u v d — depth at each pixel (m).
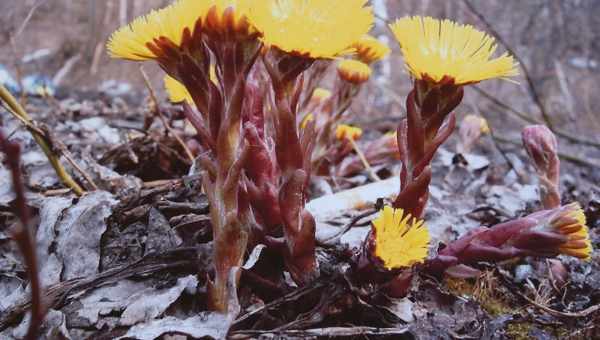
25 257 0.10
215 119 0.13
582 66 0.94
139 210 0.18
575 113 0.76
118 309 0.15
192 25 0.12
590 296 0.19
